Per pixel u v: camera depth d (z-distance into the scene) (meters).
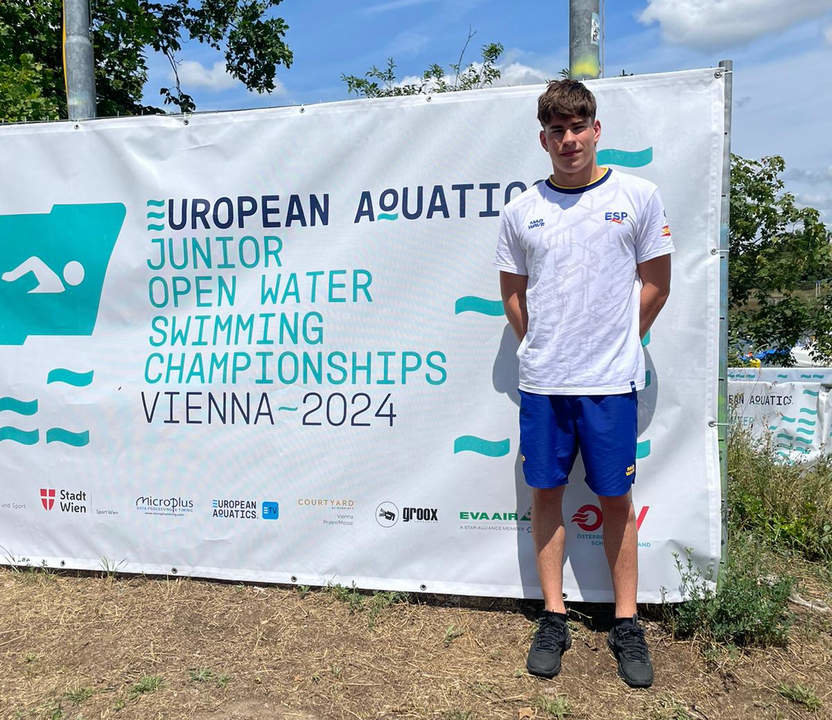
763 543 3.88
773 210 8.77
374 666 2.84
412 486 3.40
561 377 2.75
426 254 3.34
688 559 3.15
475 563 3.36
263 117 3.46
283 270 3.49
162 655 2.94
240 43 12.65
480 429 3.32
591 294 2.71
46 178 3.67
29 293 3.73
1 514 3.82
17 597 3.49
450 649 2.97
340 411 3.46
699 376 3.13
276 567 3.56
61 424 3.73
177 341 3.61
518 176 3.23
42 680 2.77
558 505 2.95
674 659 2.87
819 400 6.96
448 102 3.27
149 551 3.68
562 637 2.87
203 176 3.54
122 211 3.62
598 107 3.12
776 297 9.19
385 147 3.35
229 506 3.58
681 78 3.05
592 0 3.27
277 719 2.52
